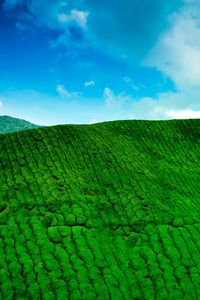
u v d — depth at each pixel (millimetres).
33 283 28031
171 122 67938
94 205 39000
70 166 45594
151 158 54344
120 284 28953
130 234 35594
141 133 61750
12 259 30219
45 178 42188
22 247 31766
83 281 28641
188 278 30359
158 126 65438
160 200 42125
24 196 38625
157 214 38906
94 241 33531
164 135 63031
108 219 37125
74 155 48000
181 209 41031
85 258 31297
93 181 43500
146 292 28609
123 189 42875
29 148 47594
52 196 39125
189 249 33844
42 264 30062
